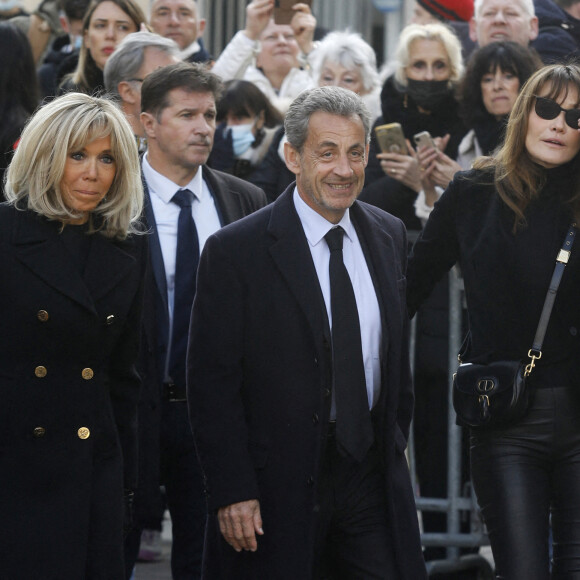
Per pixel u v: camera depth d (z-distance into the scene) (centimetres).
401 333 935
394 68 1482
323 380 903
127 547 1121
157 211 1148
